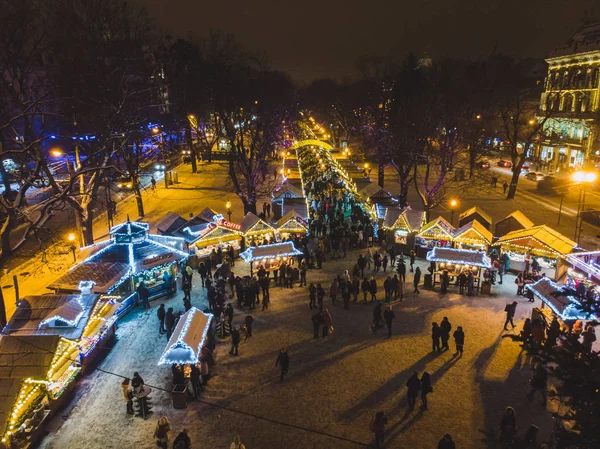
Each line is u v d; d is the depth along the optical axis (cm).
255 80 4447
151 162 6575
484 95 5841
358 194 3828
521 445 734
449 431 1426
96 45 3044
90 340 1777
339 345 1936
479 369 1748
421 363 1794
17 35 2608
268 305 2331
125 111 3200
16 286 2194
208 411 1539
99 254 2350
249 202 3900
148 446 1390
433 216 4162
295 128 7419
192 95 4869
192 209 4244
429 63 6950
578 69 6175
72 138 3105
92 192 2988
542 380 1502
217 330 2066
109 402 1595
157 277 2480
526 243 2638
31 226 1942
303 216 3531
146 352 1911
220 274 2555
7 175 3238
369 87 7256
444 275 2453
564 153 6375
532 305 2303
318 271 2789
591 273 2164
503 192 5066
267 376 1723
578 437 650
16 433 1377
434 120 4341
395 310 2259
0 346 1516
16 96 2486
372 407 1545
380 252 3111
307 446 1379
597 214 3822
